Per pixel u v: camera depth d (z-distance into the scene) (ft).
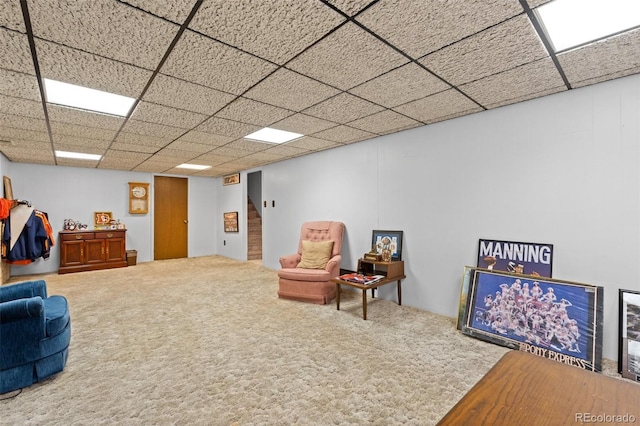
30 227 15.89
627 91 7.05
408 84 7.46
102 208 20.83
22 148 13.92
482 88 7.72
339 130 11.55
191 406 5.67
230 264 21.15
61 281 15.96
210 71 6.68
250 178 26.50
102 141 12.78
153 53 5.87
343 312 10.83
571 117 7.83
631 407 2.57
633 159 6.98
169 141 12.95
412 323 9.68
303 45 5.68
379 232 12.46
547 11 4.77
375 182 12.71
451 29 5.20
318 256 13.14
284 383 6.40
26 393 6.07
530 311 7.89
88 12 4.56
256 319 10.17
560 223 8.01
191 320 10.10
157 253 23.20
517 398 2.68
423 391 6.08
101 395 6.02
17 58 5.91
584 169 7.64
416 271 11.26
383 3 4.50
